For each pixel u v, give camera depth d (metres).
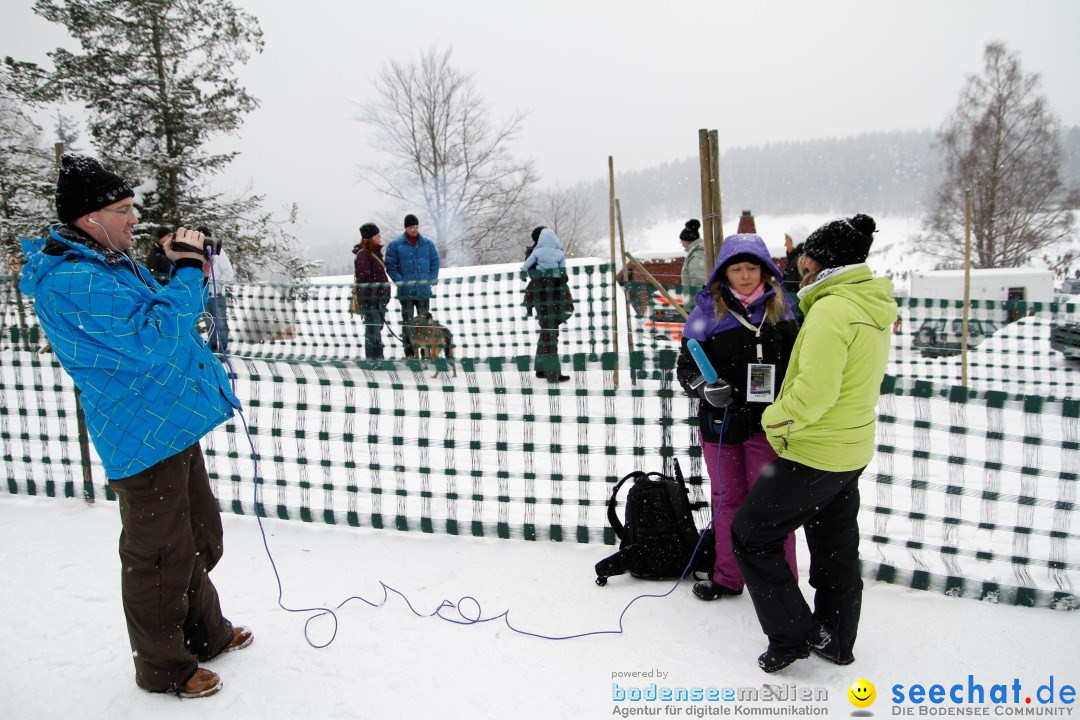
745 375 2.63
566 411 5.62
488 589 3.01
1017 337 9.69
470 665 2.49
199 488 2.47
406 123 27.83
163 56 14.39
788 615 2.34
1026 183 29.22
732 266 2.60
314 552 3.40
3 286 6.87
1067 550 3.31
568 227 36.22
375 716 2.24
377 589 3.03
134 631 2.29
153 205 13.75
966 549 3.34
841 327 2.11
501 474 3.55
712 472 2.84
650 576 3.04
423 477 3.65
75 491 4.09
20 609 2.87
